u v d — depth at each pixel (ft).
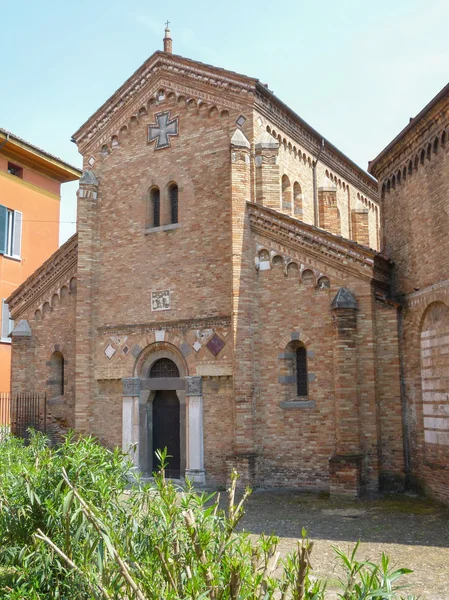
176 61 77.51
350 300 62.90
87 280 80.07
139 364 76.13
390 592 18.21
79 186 82.02
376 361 63.21
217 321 70.49
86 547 24.48
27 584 26.20
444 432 55.98
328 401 64.18
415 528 46.85
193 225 74.18
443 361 56.54
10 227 121.19
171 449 74.23
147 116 80.12
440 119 56.54
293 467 65.00
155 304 75.46
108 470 31.14
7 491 31.68
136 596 20.61
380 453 62.03
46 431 82.84
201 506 24.40
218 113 74.38
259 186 71.46
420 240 61.52
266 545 21.38
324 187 84.99
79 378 78.02
